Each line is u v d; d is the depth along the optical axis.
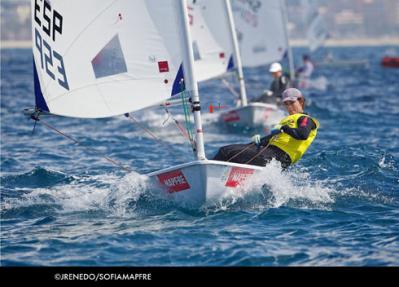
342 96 86.69
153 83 30.05
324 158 39.72
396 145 46.31
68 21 29.97
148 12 29.70
